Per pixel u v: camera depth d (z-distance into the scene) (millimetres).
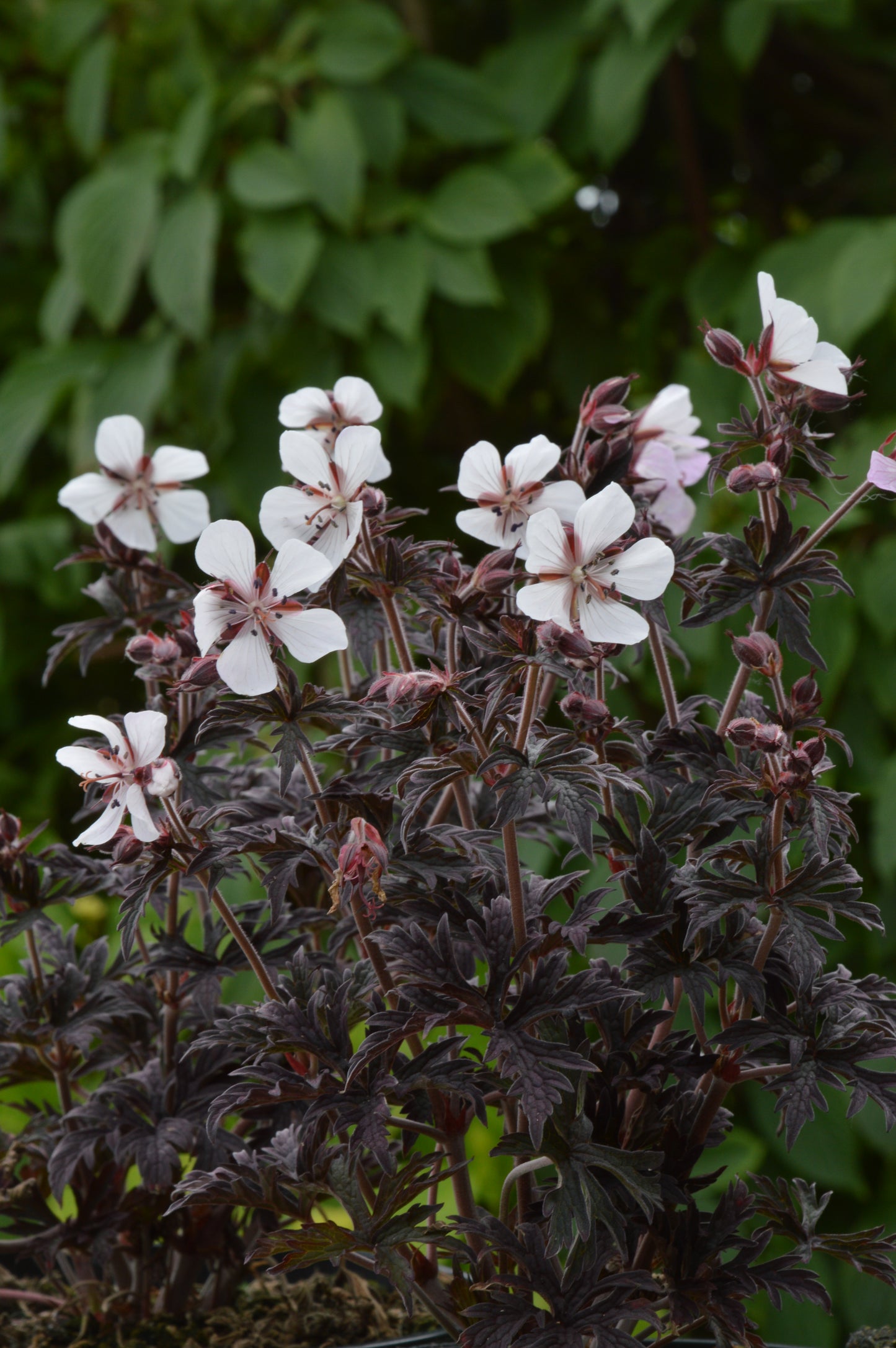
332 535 931
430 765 910
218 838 926
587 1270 917
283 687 920
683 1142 936
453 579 937
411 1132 955
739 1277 928
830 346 952
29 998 998
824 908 911
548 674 975
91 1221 1009
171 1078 994
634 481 965
